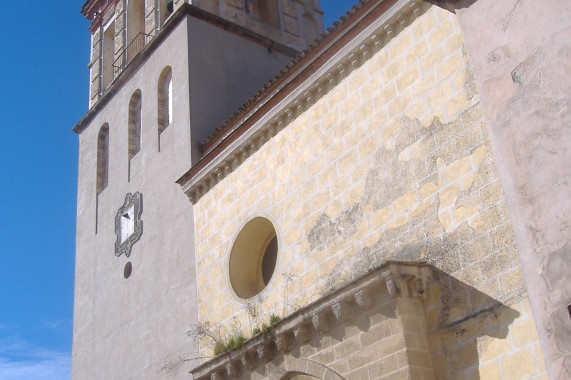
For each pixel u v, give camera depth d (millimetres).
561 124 9852
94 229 26031
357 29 16484
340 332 13898
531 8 10648
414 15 15414
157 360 20406
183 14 24281
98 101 28125
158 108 24266
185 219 20969
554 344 9320
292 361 14758
